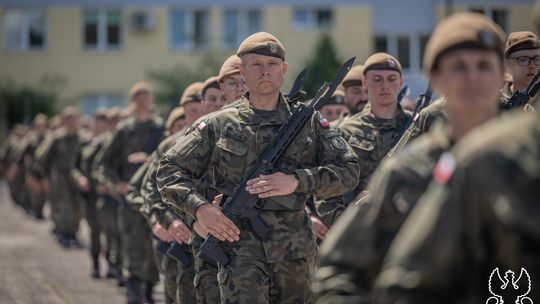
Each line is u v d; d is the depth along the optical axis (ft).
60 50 203.92
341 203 35.78
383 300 13.80
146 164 45.47
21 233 98.68
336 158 28.84
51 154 83.71
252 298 27.73
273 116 29.04
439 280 13.26
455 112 14.99
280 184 27.68
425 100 35.96
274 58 28.66
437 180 13.62
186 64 200.13
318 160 29.09
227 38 201.16
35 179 86.58
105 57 203.21
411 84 201.87
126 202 52.54
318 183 28.09
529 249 12.57
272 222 28.27
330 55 190.49
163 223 36.83
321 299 15.24
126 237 52.19
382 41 204.74
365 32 201.46
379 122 37.27
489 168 12.80
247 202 28.12
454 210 13.12
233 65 35.17
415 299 13.33
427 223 13.38
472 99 14.61
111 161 54.65
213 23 200.75
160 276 57.52
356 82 43.45
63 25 203.41
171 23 201.67
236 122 29.09
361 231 15.17
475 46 14.46
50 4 203.21
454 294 13.47
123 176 53.72
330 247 15.39
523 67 31.01
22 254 79.51
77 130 83.76
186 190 28.76
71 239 84.48
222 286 28.35
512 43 31.19
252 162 28.68
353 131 37.42
